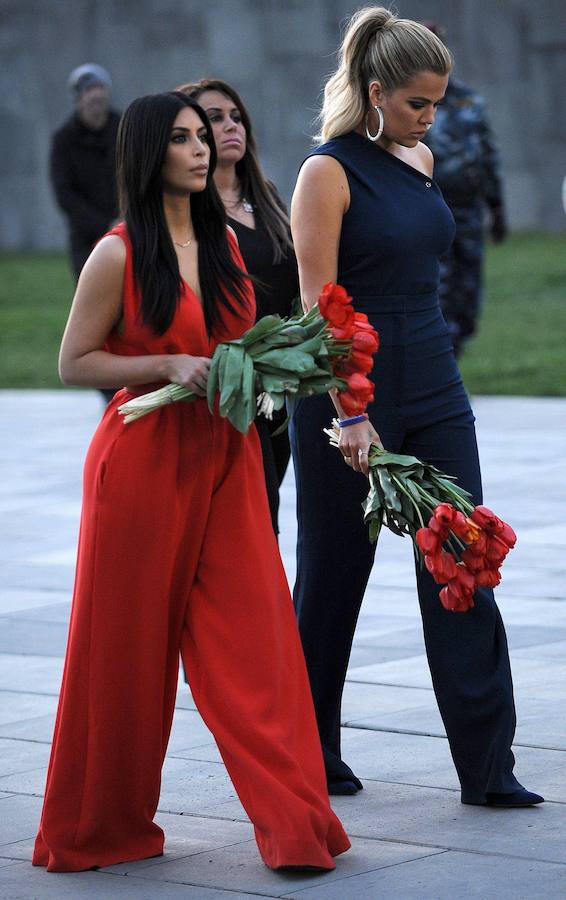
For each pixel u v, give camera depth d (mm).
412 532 9734
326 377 9359
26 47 71688
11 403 34875
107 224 29172
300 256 10539
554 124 68312
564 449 25812
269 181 13586
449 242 10812
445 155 24953
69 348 9539
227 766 9422
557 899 8695
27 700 13375
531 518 20422
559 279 51312
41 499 23281
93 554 9430
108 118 29172
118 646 9406
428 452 10672
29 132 72375
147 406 9305
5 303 54250
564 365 36625
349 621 10938
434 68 10273
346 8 68125
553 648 14359
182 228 9609
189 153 9391
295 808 9164
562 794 10594
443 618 10555
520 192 68875
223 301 9555
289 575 17594
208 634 9492
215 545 9570
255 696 9375
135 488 9367
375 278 10539
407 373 10586
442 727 12242
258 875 9281
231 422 9188
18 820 10461
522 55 68125
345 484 10742
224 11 68875
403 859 9453
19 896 9070
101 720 9422
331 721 10945
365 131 10656
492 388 34156
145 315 9391
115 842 9594
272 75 69062
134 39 69938
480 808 10414
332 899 8828
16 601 17156
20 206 73250
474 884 8977
